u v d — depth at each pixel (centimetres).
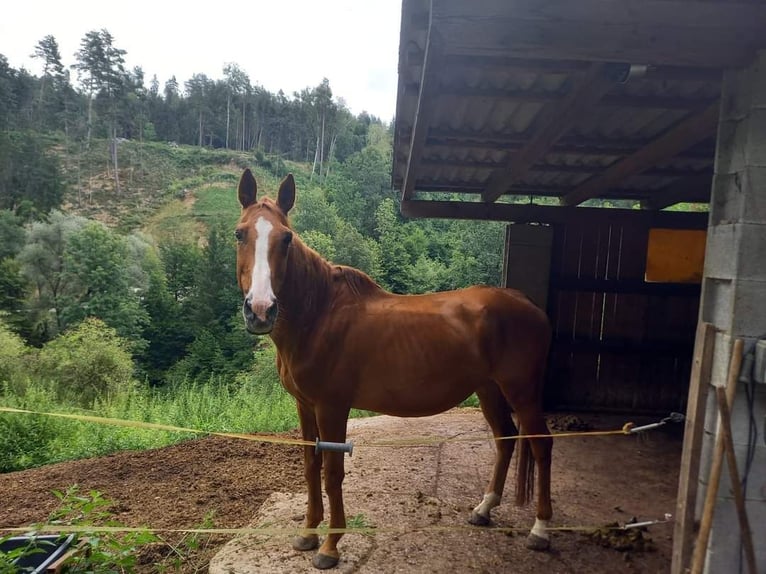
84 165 7238
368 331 284
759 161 204
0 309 2900
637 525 299
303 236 3597
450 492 377
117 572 244
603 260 600
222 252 3462
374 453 468
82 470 458
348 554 284
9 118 7119
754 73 202
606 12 192
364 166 5922
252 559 278
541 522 298
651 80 284
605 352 600
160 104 10025
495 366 310
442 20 186
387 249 4241
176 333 3306
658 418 589
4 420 557
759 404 208
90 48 7888
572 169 502
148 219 6150
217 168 8056
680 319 591
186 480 421
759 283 206
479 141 429
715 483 201
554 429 544
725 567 216
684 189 545
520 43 193
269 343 2606
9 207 4597
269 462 462
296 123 9794
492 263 2833
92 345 1622
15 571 218
